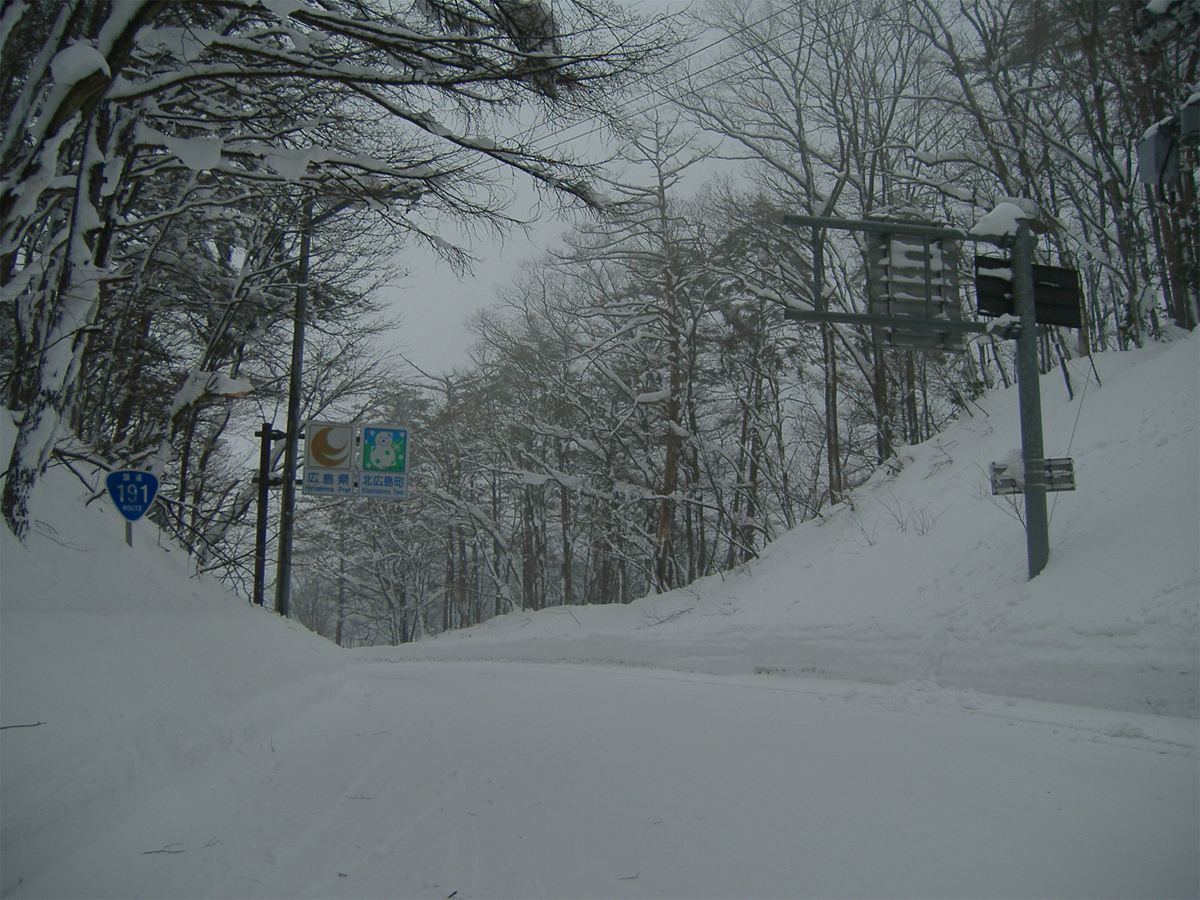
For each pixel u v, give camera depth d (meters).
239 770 7.36
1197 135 10.66
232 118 10.36
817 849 5.29
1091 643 9.48
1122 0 16.14
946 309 12.17
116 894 4.53
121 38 7.46
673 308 28.08
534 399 35.84
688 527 30.89
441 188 10.31
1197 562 9.42
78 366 10.12
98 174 9.68
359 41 9.39
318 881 4.89
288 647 12.93
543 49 9.02
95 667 6.73
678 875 4.95
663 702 12.48
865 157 25.48
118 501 9.73
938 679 11.34
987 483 16.50
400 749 9.07
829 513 23.19
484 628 36.47
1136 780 6.42
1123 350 18.80
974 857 5.01
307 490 19.56
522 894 4.71
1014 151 21.42
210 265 16.41
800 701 11.52
